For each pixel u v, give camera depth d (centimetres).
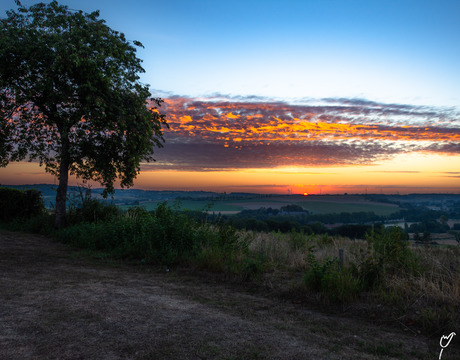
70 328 400
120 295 571
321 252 953
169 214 1115
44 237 1379
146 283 690
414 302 540
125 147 1530
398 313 510
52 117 1505
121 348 353
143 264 900
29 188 1866
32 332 381
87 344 357
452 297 526
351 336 435
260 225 4331
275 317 504
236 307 547
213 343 383
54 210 1677
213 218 1171
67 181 1563
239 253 934
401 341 422
